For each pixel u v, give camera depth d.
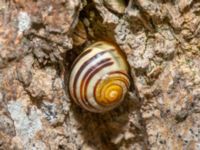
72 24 0.21
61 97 0.22
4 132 0.22
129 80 0.23
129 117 0.24
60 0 0.21
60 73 0.22
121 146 0.24
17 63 0.22
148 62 0.22
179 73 0.23
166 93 0.23
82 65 0.22
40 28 0.21
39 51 0.22
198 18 0.22
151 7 0.22
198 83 0.23
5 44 0.21
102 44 0.22
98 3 0.22
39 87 0.22
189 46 0.23
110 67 0.22
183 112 0.23
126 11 0.22
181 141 0.23
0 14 0.21
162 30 0.22
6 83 0.22
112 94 0.22
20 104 0.22
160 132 0.23
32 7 0.21
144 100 0.23
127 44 0.22
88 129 0.24
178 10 0.22
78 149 0.23
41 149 0.22
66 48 0.22
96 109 0.23
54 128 0.23
